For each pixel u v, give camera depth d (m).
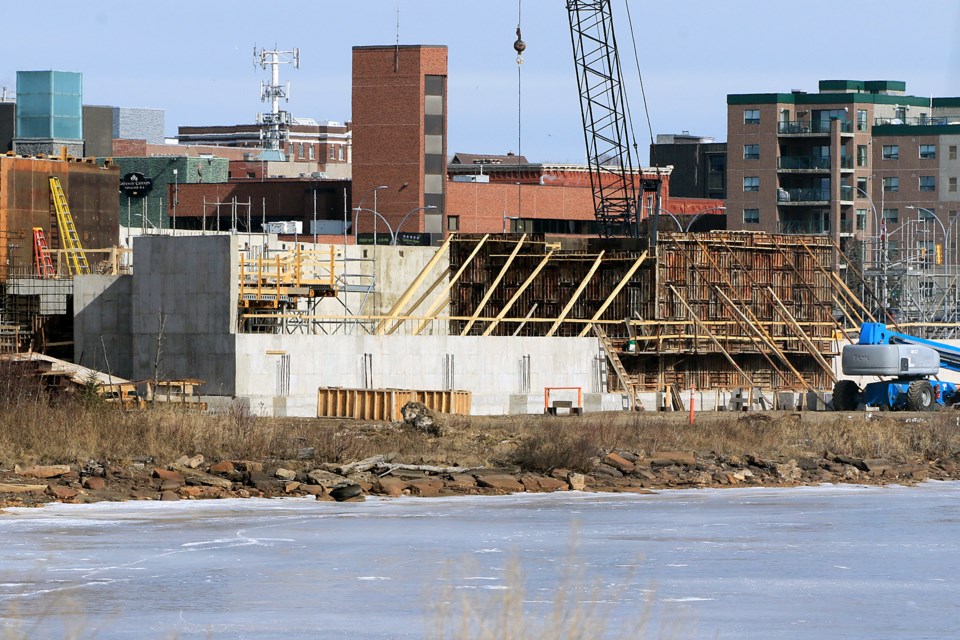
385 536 77.88
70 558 69.31
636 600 60.91
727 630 55.31
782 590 63.56
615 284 194.88
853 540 79.06
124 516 84.56
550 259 198.88
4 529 78.50
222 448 107.62
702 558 72.25
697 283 196.62
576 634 45.19
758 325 197.50
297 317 160.88
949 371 192.12
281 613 57.09
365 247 196.50
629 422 139.00
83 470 97.19
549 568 68.25
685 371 193.12
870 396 179.12
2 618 55.59
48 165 199.12
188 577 64.62
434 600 59.47
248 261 164.12
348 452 110.88
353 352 160.12
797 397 190.38
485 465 110.44
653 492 104.12
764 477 113.62
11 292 172.75
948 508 95.50
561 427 128.12
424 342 164.75
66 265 197.50
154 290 159.00
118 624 55.00
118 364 162.62
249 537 76.88
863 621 57.16
